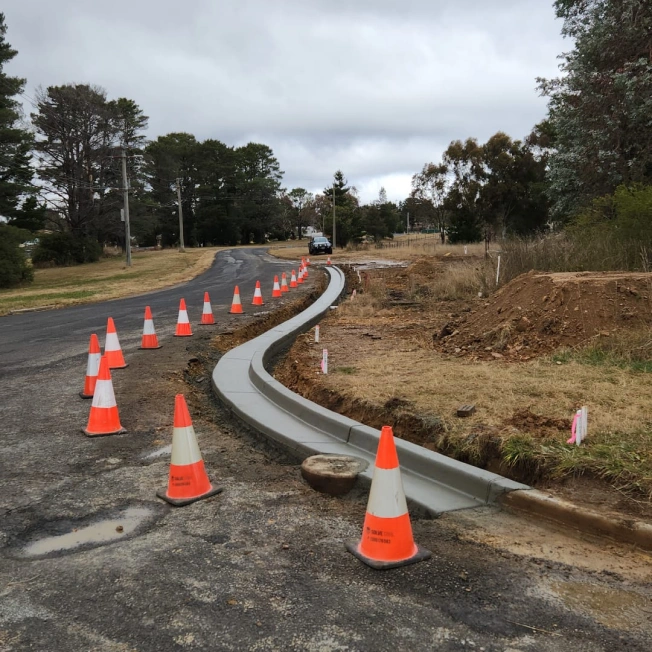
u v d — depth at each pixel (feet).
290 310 51.57
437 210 191.72
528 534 11.56
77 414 20.75
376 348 29.50
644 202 38.78
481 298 46.32
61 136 180.24
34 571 10.25
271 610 8.91
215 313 49.08
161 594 9.41
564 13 71.15
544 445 14.53
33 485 14.38
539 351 25.39
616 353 23.58
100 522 12.30
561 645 8.04
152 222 223.51
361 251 159.94
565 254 41.91
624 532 10.92
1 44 121.70
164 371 27.09
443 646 8.02
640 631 8.38
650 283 26.89
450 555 10.66
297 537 11.47
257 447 18.10
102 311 54.19
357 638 8.20
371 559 10.33
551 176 76.69
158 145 295.89
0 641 8.23
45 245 170.19
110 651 7.98
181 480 13.37
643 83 54.03
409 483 14.03
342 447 16.53
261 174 372.58
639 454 13.61
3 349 34.86
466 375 21.98
